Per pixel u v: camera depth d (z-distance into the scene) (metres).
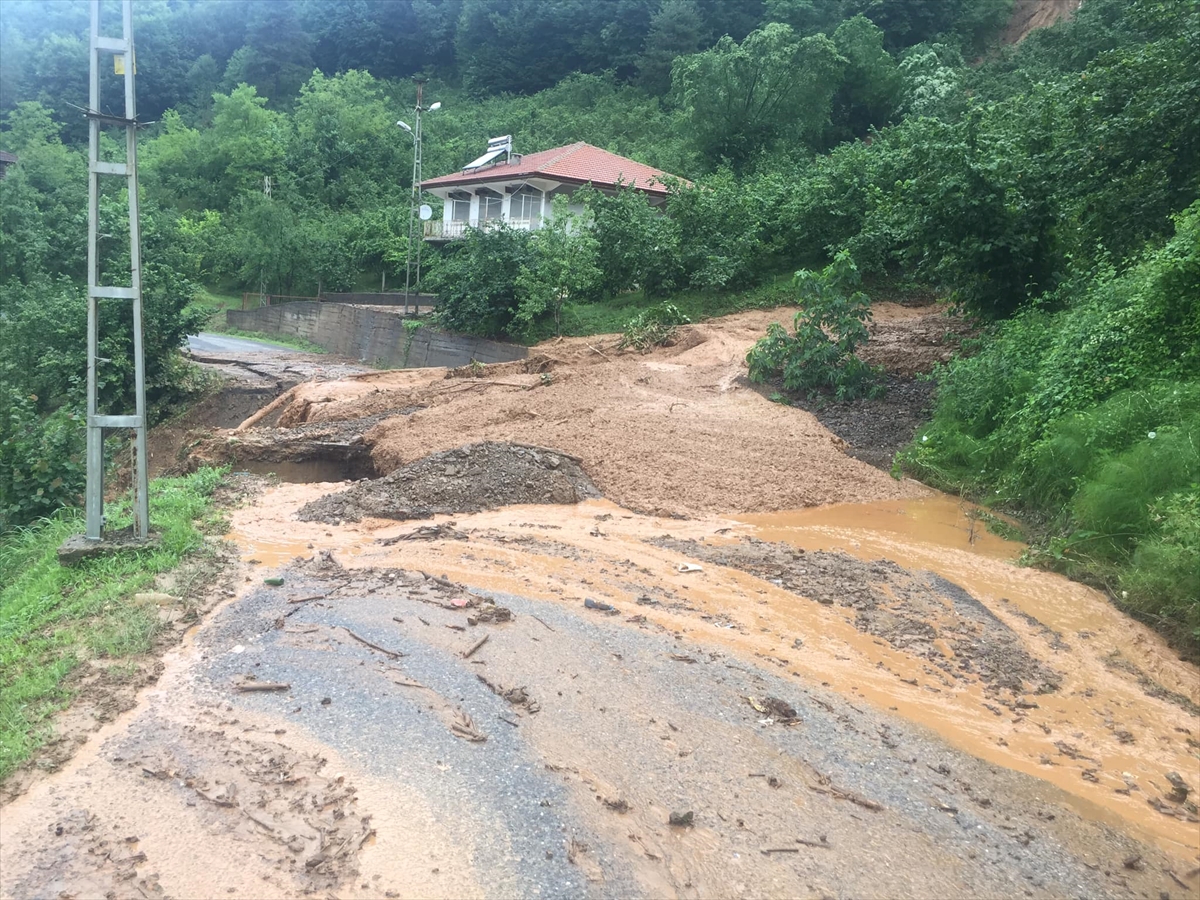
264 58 74.88
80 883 3.32
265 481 10.52
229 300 44.41
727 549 7.97
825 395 14.26
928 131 15.21
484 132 53.28
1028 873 3.67
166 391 21.66
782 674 5.43
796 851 3.68
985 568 7.80
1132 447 8.38
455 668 5.15
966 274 14.26
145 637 5.46
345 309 30.25
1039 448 9.34
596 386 15.12
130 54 6.48
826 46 35.69
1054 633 6.42
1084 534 7.87
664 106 52.22
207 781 3.97
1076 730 5.04
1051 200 13.51
